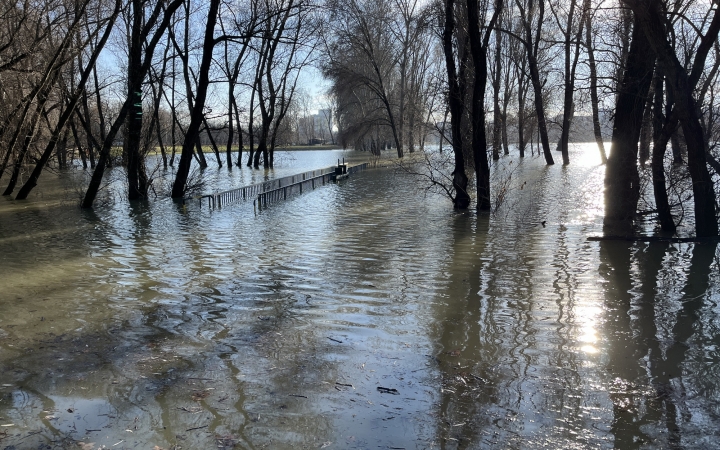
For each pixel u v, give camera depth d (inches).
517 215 596.4
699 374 188.1
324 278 326.3
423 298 282.0
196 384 183.6
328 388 180.1
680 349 210.7
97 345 220.4
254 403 170.4
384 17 1727.4
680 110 413.1
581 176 1106.7
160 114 1797.5
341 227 528.1
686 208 581.6
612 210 494.9
